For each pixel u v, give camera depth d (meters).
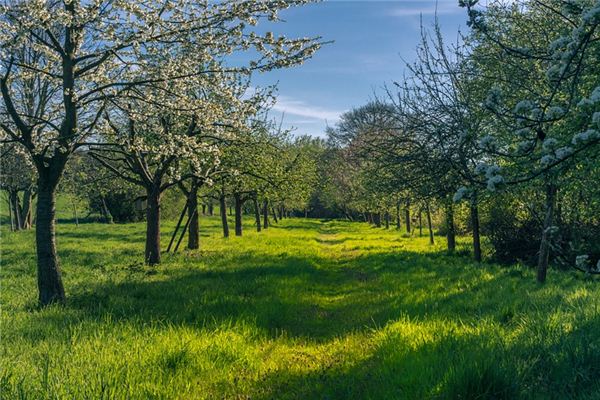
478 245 18.61
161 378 5.96
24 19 9.54
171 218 51.94
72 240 29.39
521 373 5.16
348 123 50.38
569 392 4.82
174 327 8.23
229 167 21.70
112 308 9.72
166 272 16.08
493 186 4.68
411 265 17.73
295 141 44.00
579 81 5.56
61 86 12.79
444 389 5.14
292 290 12.85
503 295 10.39
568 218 14.17
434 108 15.55
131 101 12.97
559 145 4.64
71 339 7.40
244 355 7.30
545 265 12.24
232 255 21.08
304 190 29.89
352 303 11.88
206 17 10.37
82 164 21.00
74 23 9.95
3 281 14.08
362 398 5.75
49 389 5.14
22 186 35.97
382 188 19.38
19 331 8.12
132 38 10.09
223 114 13.07
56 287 10.73
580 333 6.18
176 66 11.40
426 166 16.41
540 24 11.73
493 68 12.59
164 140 13.48
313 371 6.83
